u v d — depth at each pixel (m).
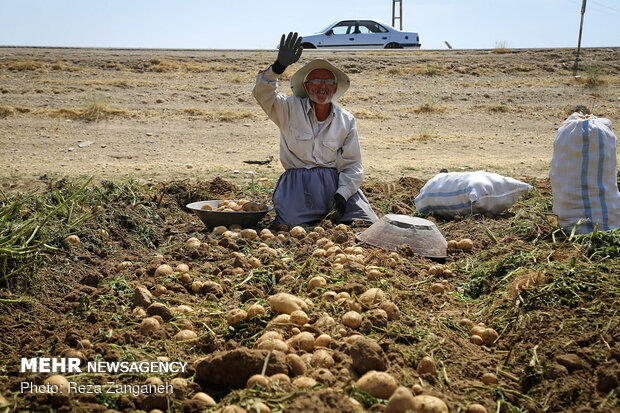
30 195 6.75
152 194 7.77
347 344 3.57
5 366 3.58
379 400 3.05
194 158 11.62
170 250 5.91
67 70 18.05
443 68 20.08
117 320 4.08
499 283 4.93
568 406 3.25
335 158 7.08
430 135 14.27
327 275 4.80
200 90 17.02
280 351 3.40
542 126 15.41
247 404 2.94
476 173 7.40
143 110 15.12
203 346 3.80
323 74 6.87
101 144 12.42
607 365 3.33
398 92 17.86
